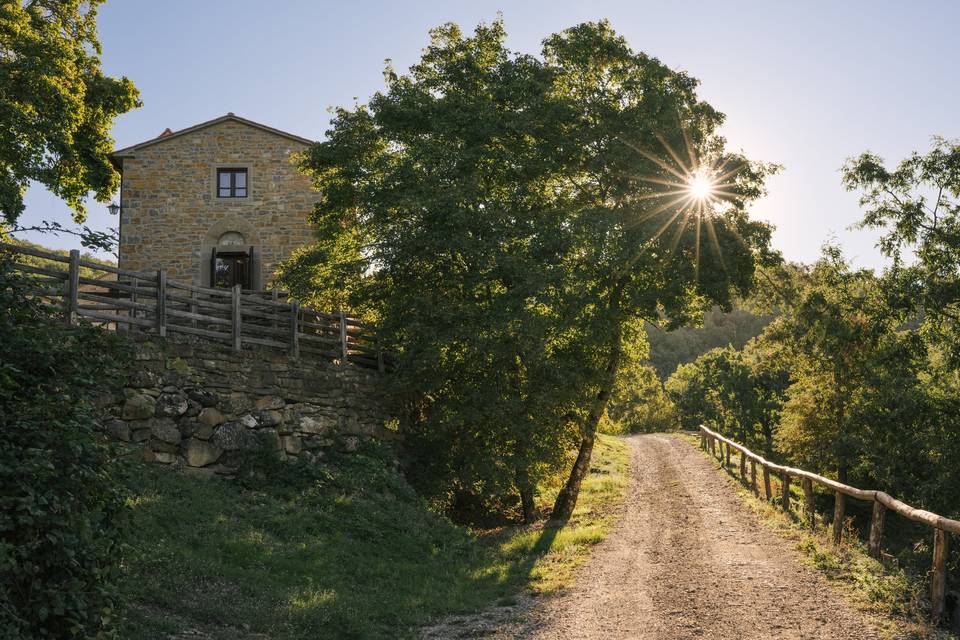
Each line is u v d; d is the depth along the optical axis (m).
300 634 8.12
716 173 19.64
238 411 14.80
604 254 17.50
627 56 19.70
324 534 12.48
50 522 5.39
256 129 25.48
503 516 20.55
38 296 7.31
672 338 130.62
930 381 26.03
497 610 10.09
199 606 8.26
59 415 6.00
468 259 17.39
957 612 8.14
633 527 16.16
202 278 24.84
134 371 13.07
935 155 22.81
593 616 9.48
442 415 17.78
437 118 18.00
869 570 10.31
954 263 22.72
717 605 9.48
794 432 34.94
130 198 25.00
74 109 19.84
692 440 40.00
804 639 7.98
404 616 9.45
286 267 20.42
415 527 14.14
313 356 17.53
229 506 12.43
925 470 25.67
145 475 12.15
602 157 18.64
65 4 22.36
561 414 19.30
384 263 18.02
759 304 24.31
